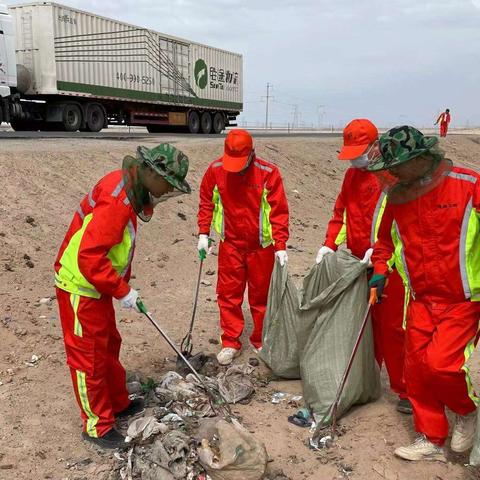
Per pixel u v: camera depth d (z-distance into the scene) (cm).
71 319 334
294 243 1009
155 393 406
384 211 358
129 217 325
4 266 629
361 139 388
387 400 427
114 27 2100
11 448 350
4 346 478
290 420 399
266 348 457
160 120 2467
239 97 3081
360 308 402
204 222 492
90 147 1178
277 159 1609
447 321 320
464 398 327
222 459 315
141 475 326
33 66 1841
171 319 579
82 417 362
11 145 1144
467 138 3316
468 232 308
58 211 811
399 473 340
